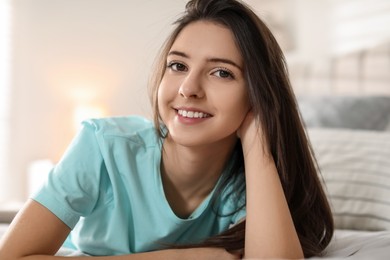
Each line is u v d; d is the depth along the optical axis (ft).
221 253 3.07
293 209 3.55
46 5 9.40
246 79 3.12
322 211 3.64
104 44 9.53
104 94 9.52
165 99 3.13
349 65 8.57
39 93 9.37
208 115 3.07
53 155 9.41
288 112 3.42
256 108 3.19
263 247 3.00
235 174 3.59
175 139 3.09
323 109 7.52
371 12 8.57
